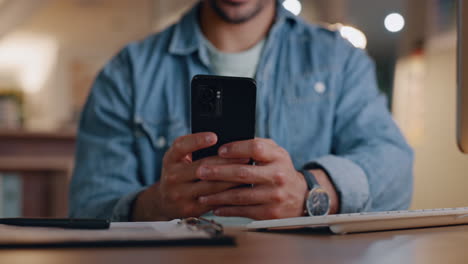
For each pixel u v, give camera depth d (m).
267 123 1.43
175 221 0.74
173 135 1.40
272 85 1.46
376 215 0.62
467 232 0.64
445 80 2.66
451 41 2.61
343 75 1.47
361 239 0.57
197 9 1.50
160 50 1.48
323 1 4.15
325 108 1.43
